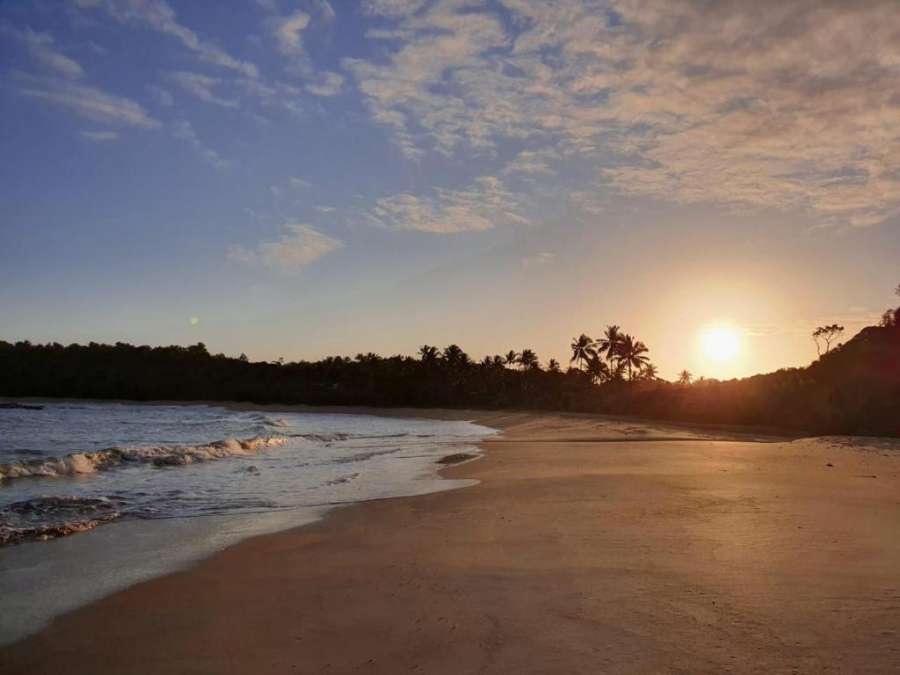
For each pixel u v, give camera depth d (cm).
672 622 545
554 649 498
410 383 10038
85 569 765
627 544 830
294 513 1131
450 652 500
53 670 489
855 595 604
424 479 1599
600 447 2573
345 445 2778
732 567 708
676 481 1445
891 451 2267
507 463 1966
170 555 830
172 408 8819
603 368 10525
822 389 4794
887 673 438
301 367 11731
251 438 3005
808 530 896
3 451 2488
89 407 8531
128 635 556
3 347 10756
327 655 505
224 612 611
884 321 5553
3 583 711
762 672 445
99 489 1427
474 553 812
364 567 760
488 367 11356
